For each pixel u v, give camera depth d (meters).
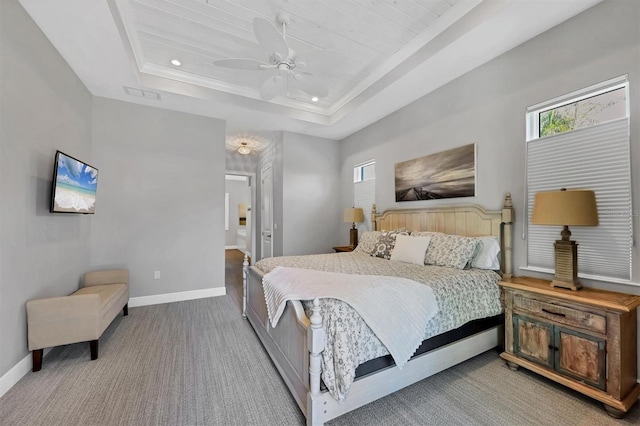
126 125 3.69
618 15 1.95
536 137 2.49
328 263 2.88
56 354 2.40
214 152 4.25
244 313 3.32
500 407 1.75
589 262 2.11
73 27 2.26
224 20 2.48
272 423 1.61
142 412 1.69
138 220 3.76
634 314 1.79
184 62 3.16
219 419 1.64
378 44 2.85
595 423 1.61
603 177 2.04
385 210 4.13
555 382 2.01
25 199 2.11
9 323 1.91
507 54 2.63
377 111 4.00
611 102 2.04
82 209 2.90
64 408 1.72
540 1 2.03
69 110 2.86
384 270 2.48
